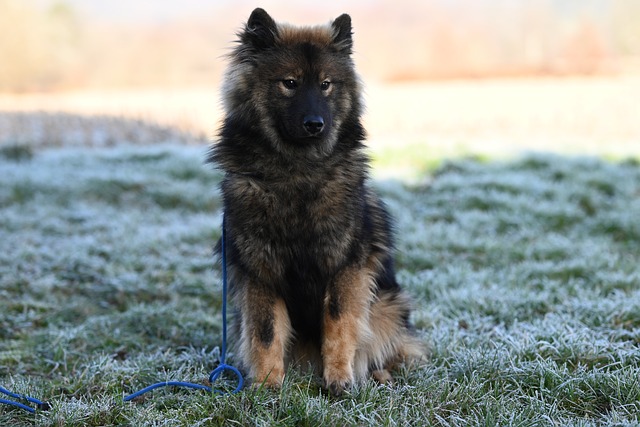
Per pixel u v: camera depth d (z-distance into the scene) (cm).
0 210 975
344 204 409
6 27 4562
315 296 422
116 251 788
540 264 710
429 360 464
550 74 3628
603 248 778
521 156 1262
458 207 978
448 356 473
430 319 557
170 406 401
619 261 725
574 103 2230
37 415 386
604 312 540
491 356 447
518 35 4944
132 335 546
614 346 462
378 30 5097
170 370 459
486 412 371
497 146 1533
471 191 1009
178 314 584
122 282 676
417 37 4728
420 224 886
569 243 795
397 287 470
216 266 497
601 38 4631
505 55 4744
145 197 1059
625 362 446
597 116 1998
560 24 5219
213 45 5028
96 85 4406
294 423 367
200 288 673
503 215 907
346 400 395
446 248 799
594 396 401
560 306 574
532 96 2458
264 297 413
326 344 413
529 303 585
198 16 5881
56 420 373
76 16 5366
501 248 786
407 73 3769
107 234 862
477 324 543
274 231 405
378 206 456
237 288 427
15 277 684
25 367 480
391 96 2584
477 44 4625
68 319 602
